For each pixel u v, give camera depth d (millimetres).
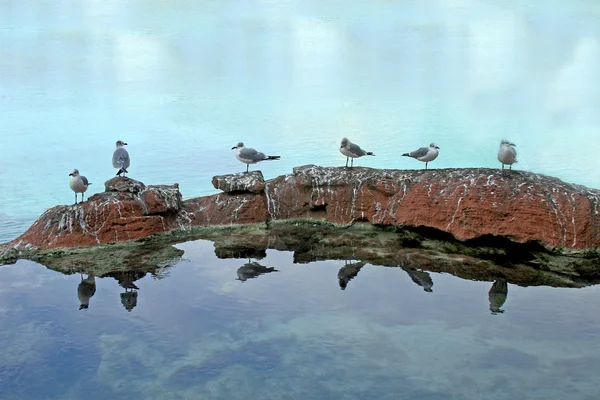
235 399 6516
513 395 6508
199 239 11219
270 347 7527
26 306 8625
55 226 10664
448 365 7086
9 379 6922
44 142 16922
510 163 10750
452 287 9141
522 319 8125
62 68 21422
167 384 6801
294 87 20906
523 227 10195
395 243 10906
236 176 11953
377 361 7199
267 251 10664
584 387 6633
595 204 10000
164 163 16031
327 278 9523
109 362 7246
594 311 8312
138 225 11008
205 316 8328
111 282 9430
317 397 6516
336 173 11773
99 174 15281
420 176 11312
